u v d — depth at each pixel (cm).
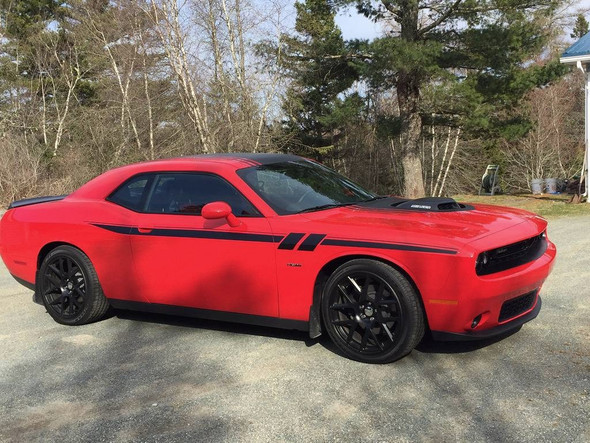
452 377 334
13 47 3075
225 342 421
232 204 409
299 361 375
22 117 2847
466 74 1766
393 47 1488
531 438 262
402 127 1762
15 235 514
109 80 2569
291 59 1886
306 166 482
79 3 2489
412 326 343
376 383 333
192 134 2116
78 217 475
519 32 1494
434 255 330
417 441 266
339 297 371
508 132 1653
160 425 298
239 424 294
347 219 378
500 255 346
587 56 1305
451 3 1543
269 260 383
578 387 310
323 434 278
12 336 468
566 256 666
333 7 1695
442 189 2872
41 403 335
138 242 439
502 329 351
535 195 1633
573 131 2670
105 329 473
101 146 2362
